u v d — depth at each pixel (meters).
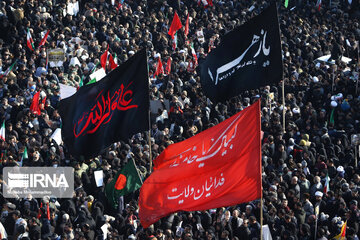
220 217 83.12
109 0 151.38
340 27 158.88
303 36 146.38
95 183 89.38
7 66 121.00
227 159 63.50
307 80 123.44
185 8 155.50
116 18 143.50
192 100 116.88
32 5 137.88
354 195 89.94
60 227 82.88
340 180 93.75
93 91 73.62
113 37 134.62
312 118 109.31
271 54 92.38
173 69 127.69
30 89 109.81
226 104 113.25
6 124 103.25
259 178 62.59
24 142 96.75
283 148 97.88
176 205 64.62
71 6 139.75
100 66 123.31
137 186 83.81
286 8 163.50
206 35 147.00
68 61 122.44
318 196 88.75
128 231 82.69
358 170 98.56
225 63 95.06
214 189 63.66
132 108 72.31
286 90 120.88
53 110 106.38
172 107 108.44
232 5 163.00
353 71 128.62
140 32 139.62
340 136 107.75
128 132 72.62
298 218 85.69
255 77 93.62
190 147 64.88
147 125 72.00
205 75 97.06
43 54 121.06
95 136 73.81
